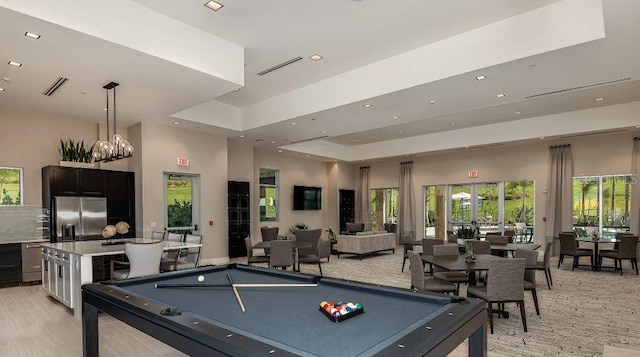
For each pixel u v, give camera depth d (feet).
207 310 7.59
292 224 42.88
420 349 5.24
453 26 15.81
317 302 8.16
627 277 23.85
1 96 19.79
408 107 21.95
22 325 14.39
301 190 43.42
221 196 30.66
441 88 18.44
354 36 16.67
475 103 21.21
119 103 21.30
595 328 13.97
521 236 36.27
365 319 6.88
